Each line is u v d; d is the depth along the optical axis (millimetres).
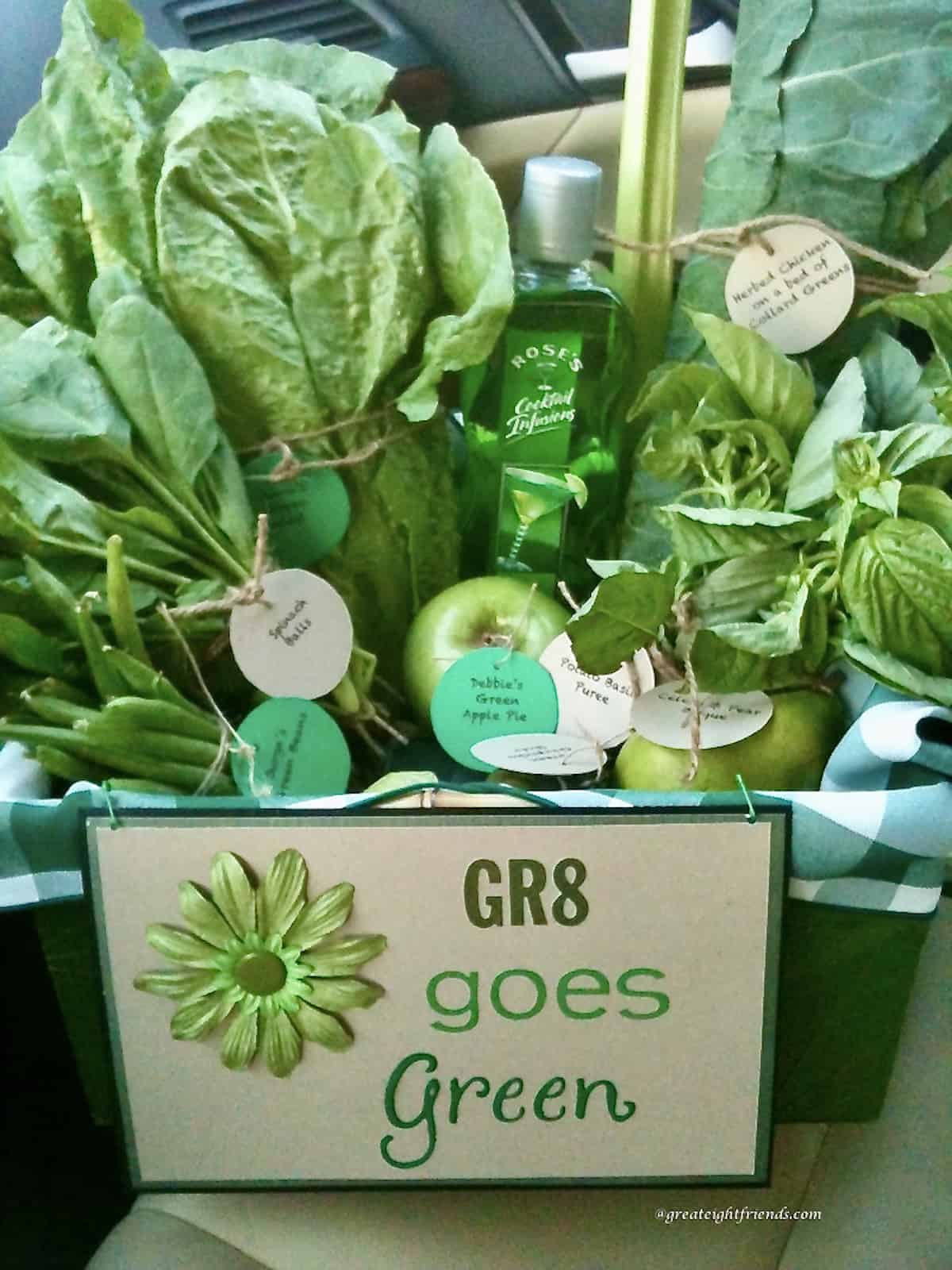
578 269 453
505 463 466
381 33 491
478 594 437
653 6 440
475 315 405
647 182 464
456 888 349
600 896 351
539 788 425
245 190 399
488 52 493
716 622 394
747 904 354
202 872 350
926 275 412
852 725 371
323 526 428
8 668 396
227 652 420
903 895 358
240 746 386
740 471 422
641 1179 390
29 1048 489
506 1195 418
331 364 417
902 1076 442
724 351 401
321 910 351
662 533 464
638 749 395
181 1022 368
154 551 392
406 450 444
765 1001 366
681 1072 376
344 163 405
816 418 411
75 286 416
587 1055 373
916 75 414
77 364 383
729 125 447
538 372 451
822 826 344
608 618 363
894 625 359
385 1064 372
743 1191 425
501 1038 370
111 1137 513
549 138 511
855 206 431
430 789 347
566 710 417
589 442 472
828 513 385
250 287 404
